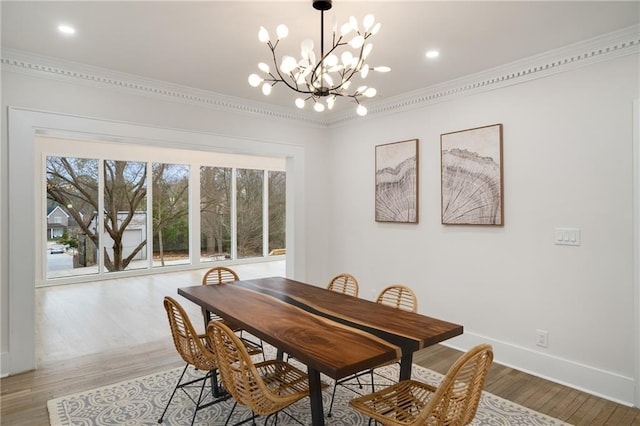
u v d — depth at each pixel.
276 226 9.23
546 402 2.61
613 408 2.53
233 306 2.37
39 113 3.04
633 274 2.54
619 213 2.60
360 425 2.35
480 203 3.36
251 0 2.17
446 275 3.67
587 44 2.68
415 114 3.94
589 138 2.73
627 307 2.57
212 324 1.80
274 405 1.79
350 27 1.96
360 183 4.55
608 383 2.65
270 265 8.45
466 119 3.49
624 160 2.58
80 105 3.23
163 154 7.47
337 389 2.81
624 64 2.57
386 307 2.38
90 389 2.76
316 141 4.90
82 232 6.69
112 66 3.20
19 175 2.97
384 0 2.15
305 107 4.48
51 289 6.09
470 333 3.48
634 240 2.54
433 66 3.18
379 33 2.57
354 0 2.15
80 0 2.16
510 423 2.35
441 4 2.19
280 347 1.76
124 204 7.11
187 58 3.04
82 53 2.93
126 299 5.47
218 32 2.58
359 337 1.82
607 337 2.66
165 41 2.72
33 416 2.40
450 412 1.62
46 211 6.34
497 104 3.26
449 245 3.64
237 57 3.01
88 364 3.23
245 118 4.26
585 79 2.75
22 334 3.02
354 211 4.64
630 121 2.55
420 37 2.63
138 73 3.38
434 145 3.76
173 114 3.75
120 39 2.68
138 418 2.38
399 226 4.12
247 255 8.77
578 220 2.79
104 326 4.27
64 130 3.15
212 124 4.01
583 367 2.77
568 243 2.85
